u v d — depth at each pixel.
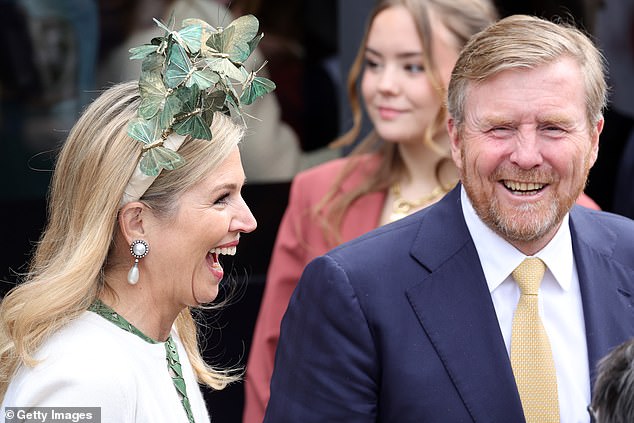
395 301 7.79
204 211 6.98
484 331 7.70
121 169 6.82
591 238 8.18
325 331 7.81
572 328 7.91
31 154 14.28
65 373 6.64
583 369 7.85
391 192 11.11
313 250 11.24
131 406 6.80
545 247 7.86
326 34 14.63
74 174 6.92
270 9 14.44
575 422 7.75
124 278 7.05
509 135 7.45
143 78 6.81
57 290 6.76
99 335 6.88
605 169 14.70
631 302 8.07
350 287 7.79
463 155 7.66
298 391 7.88
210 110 6.83
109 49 14.17
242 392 15.38
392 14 10.78
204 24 7.17
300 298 8.05
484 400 7.57
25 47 14.06
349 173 11.28
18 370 6.88
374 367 7.73
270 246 15.03
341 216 11.13
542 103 7.34
